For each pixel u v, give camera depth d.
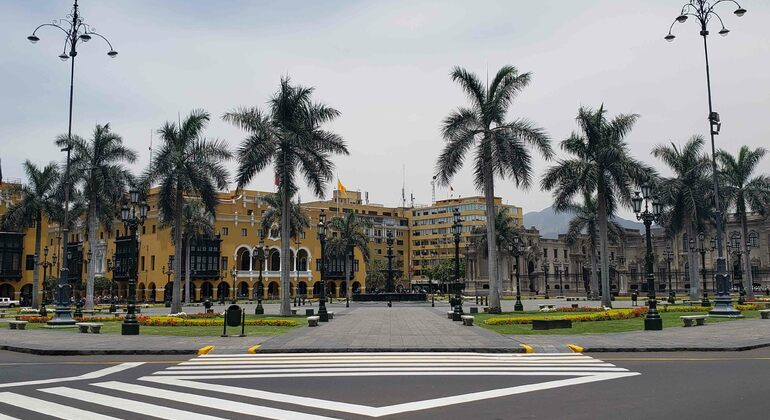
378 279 114.12
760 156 54.19
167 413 9.25
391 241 70.19
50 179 57.53
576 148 45.09
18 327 28.53
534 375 12.85
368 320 32.59
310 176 36.38
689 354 16.80
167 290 88.12
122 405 9.90
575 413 9.03
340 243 81.94
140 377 13.00
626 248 123.44
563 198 44.78
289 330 25.19
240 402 10.05
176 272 42.00
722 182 53.66
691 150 53.78
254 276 97.81
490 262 38.19
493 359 15.73
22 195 60.75
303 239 105.31
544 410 9.27
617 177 43.53
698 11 33.53
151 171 41.56
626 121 44.94
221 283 95.19
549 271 118.25
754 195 53.38
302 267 105.44
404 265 147.00
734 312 32.41
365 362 15.23
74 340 21.45
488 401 10.01
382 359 15.81
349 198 153.12
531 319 28.78
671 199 53.19
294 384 11.87
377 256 140.00
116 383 12.19
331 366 14.52
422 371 13.57
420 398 10.31
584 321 29.50
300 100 36.22
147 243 92.56
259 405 9.80
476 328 25.91
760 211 54.72
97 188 48.19
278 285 102.00
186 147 42.88
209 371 13.81
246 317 35.09
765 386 11.35
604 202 44.41
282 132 35.72
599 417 8.74
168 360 16.16
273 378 12.66
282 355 16.88
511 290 101.31
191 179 41.59
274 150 35.88
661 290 104.12
